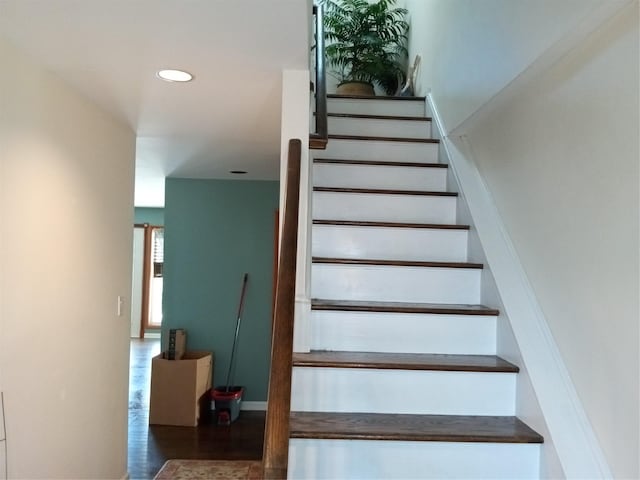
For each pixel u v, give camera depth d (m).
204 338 5.03
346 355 2.12
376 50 4.41
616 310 1.51
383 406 1.97
